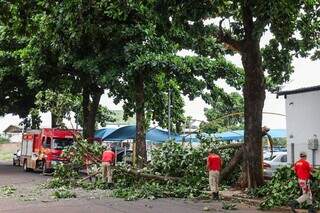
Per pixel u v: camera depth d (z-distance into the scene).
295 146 21.98
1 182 26.91
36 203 17.06
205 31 17.53
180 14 15.00
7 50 35.81
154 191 19.53
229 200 18.12
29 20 15.58
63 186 23.30
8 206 16.25
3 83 40.34
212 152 19.81
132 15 26.58
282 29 16.22
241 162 21.06
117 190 20.38
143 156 28.12
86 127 34.41
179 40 26.86
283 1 14.47
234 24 19.94
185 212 14.83
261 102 19.61
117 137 36.88
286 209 15.72
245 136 19.73
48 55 31.50
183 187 20.06
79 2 16.17
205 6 14.91
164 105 34.22
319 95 21.12
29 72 34.00
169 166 21.77
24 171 38.00
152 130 35.28
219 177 19.55
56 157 33.16
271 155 25.52
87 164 25.23
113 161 22.97
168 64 26.48
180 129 35.56
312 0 18.94
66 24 17.78
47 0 15.73
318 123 21.06
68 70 33.34
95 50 27.47
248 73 19.53
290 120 22.42
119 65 27.67
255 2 14.84
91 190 21.72
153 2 15.32
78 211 15.02
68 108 42.19
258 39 18.06
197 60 27.50
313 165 20.06
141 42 27.42
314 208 14.93
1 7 14.77
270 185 17.75
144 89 30.36
